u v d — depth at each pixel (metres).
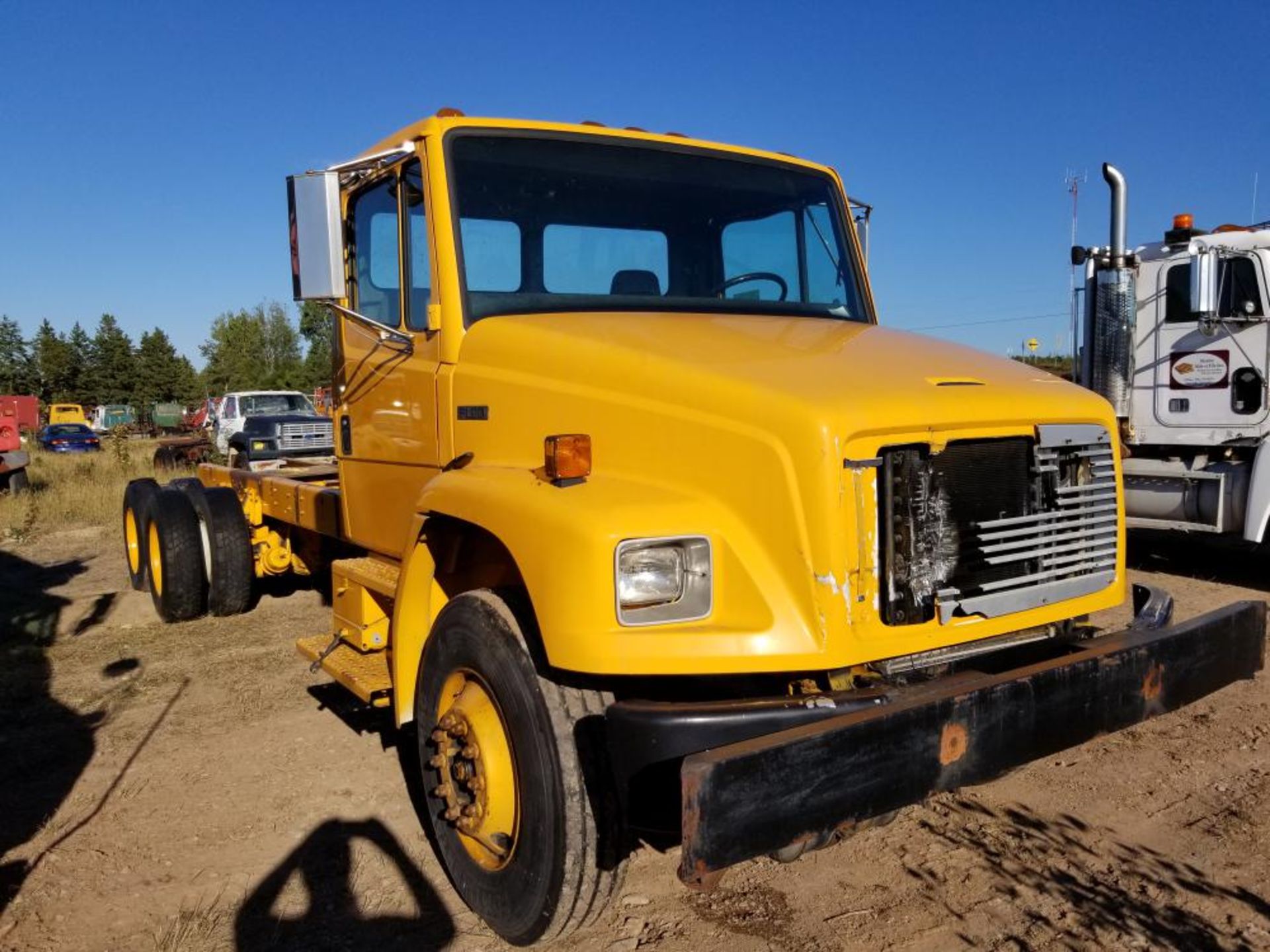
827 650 2.74
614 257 4.19
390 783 4.50
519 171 4.03
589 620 2.74
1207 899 3.43
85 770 4.69
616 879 2.98
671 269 4.32
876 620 2.84
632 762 2.69
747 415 2.88
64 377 79.12
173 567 7.29
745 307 4.41
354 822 4.11
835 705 2.72
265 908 3.46
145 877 3.68
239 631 7.22
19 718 5.43
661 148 4.43
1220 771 4.54
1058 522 3.27
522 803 3.02
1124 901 3.42
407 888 3.60
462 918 3.40
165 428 55.22
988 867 3.68
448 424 3.89
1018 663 3.35
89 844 3.94
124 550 11.38
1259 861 3.69
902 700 2.73
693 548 2.83
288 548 7.65
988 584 3.08
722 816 2.43
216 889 3.59
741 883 3.61
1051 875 3.61
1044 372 3.67
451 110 3.98
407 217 4.11
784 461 2.78
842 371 3.11
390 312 4.37
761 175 4.66
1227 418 8.63
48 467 21.27
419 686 3.57
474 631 3.21
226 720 5.35
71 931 3.32
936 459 2.97
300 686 5.91
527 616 3.15
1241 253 8.43
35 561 10.82
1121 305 9.05
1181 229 8.95
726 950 3.17
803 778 2.53
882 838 3.94
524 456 3.52
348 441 4.93
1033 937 3.21
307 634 7.10
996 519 3.12
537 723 2.95
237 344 81.12
